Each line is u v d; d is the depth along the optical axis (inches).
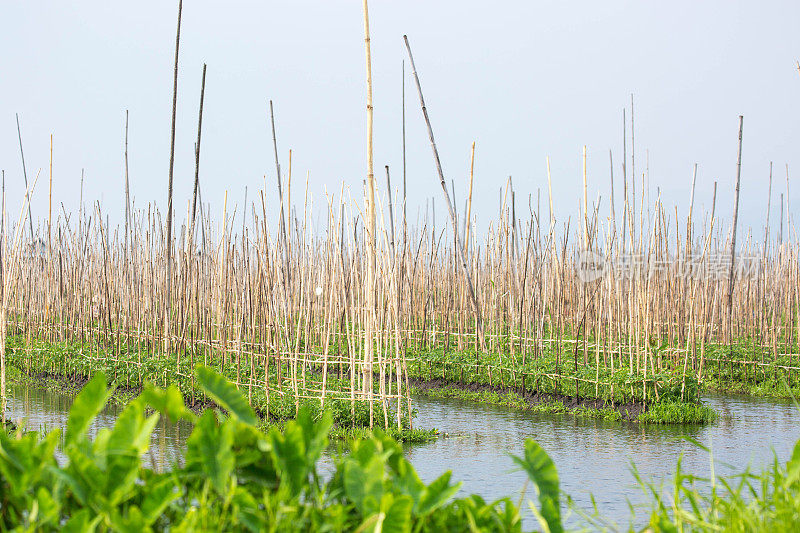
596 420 706.2
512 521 211.3
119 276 986.7
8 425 582.6
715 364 944.9
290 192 653.9
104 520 190.1
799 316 952.3
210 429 214.4
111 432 219.3
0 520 207.8
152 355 834.2
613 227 781.3
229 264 840.3
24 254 1028.5
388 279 601.9
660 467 518.3
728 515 251.6
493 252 1011.3
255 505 200.4
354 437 569.0
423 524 205.3
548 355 891.4
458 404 796.0
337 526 195.8
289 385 686.5
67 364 887.1
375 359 828.0
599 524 377.4
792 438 622.2
